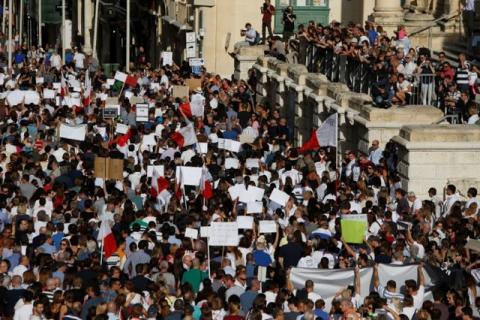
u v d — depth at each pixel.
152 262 41.78
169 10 105.19
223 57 94.81
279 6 93.19
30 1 119.50
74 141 60.25
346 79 67.44
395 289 39.19
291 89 73.31
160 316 37.66
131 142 62.09
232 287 39.94
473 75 60.12
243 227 45.66
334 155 57.69
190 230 44.22
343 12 92.94
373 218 45.84
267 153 60.97
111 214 48.22
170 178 54.22
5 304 39.47
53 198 49.62
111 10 116.19
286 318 37.19
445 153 53.22
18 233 45.97
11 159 56.03
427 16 77.25
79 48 113.81
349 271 40.69
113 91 77.38
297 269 40.72
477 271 40.34
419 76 61.03
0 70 90.88
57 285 39.97
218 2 94.06
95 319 35.78
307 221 46.91
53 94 73.44
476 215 47.50
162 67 84.50
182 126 63.09
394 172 54.41
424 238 43.88
